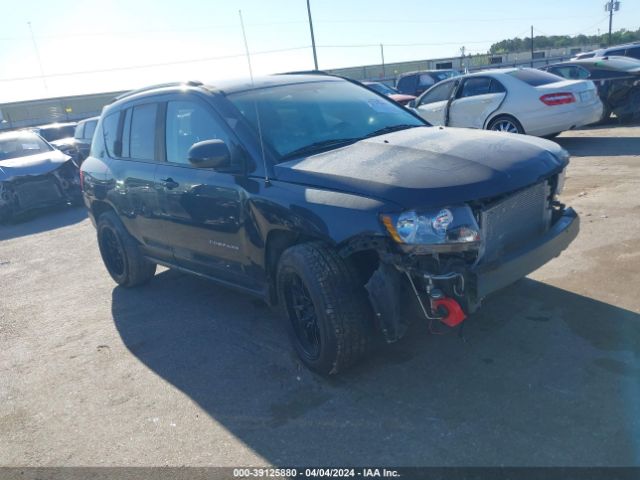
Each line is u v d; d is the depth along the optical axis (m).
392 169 3.43
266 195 3.77
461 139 3.91
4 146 12.30
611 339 3.66
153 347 4.51
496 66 36.50
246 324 4.71
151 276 6.04
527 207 3.54
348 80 5.23
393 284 3.25
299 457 2.96
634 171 8.04
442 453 2.84
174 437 3.28
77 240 8.85
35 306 5.89
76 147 15.68
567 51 52.44
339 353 3.46
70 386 4.05
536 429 2.92
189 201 4.50
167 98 4.89
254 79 4.79
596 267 4.76
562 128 10.23
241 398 3.59
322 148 4.05
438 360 3.69
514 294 4.45
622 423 2.88
